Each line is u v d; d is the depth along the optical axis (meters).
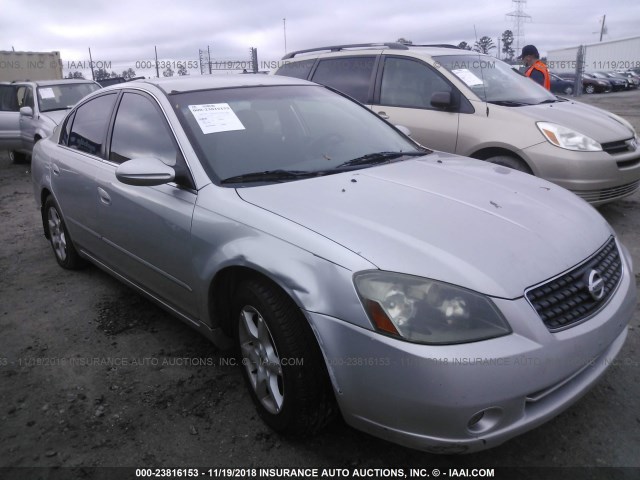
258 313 2.37
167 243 2.87
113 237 3.46
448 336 1.91
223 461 2.35
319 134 3.32
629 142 5.07
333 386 2.10
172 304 3.09
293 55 7.33
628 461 2.27
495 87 5.59
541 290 2.06
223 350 3.05
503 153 5.07
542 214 2.48
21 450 2.45
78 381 2.97
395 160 3.23
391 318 1.95
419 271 1.99
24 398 2.84
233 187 2.68
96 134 3.81
